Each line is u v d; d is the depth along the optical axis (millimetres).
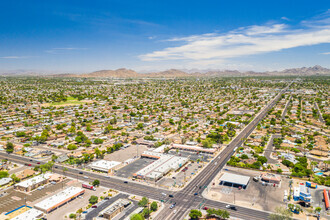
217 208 164875
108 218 149375
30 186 191000
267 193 185750
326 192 180500
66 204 169375
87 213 157000
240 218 153625
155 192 187125
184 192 187000
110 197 178625
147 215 155500
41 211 157500
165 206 167125
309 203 170625
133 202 171875
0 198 178500
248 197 179625
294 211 160625
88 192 186875
